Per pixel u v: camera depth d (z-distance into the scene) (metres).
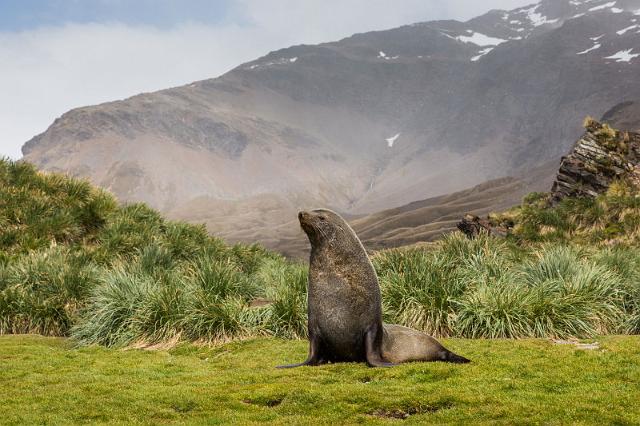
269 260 23.67
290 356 11.28
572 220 26.12
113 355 12.29
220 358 11.72
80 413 7.23
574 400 7.06
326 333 9.10
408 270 14.71
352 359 9.22
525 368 8.77
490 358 9.73
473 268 15.05
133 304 14.88
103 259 19.70
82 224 22.72
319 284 9.11
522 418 6.41
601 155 30.69
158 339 14.02
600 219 25.61
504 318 12.79
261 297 16.61
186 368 10.59
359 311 8.95
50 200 23.28
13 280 16.92
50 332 15.81
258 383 8.48
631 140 31.78
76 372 10.20
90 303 16.20
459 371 8.59
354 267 9.02
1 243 20.20
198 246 22.59
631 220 24.66
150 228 23.03
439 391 7.55
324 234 9.04
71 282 16.81
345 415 6.81
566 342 11.96
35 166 25.16
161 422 6.79
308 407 7.14
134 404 7.57
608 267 15.86
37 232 20.98
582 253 18.69
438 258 15.41
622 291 14.25
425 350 9.41
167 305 14.43
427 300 13.55
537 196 33.56
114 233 21.56
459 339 12.24
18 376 9.93
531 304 13.02
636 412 6.59
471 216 30.19
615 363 9.08
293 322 13.91
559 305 12.98
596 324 13.09
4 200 22.12
